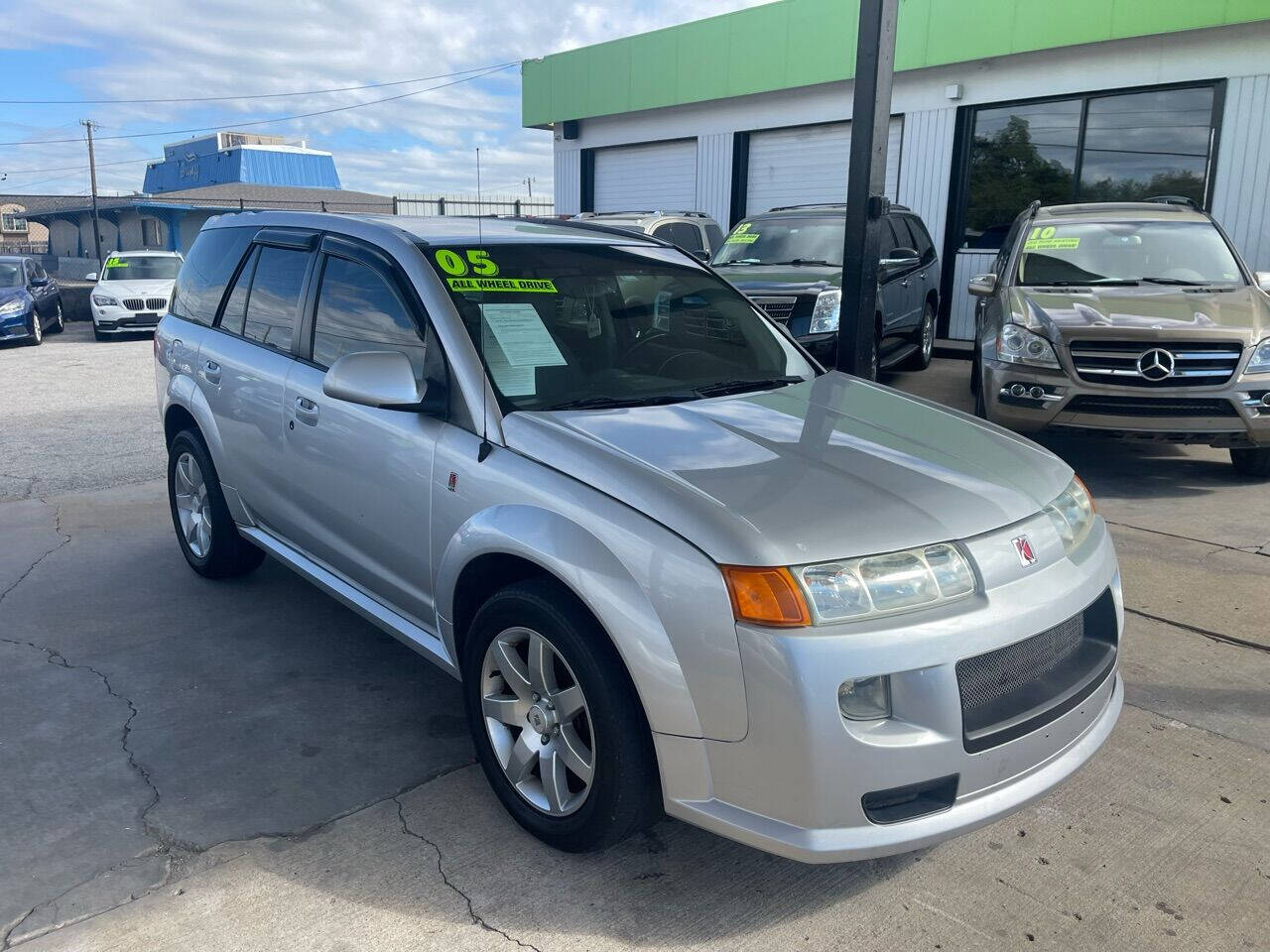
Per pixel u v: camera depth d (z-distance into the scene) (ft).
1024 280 25.66
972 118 44.70
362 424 11.48
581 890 8.89
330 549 12.69
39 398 36.27
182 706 12.19
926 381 36.63
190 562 16.63
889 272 31.58
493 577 10.03
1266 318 21.34
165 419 16.89
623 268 12.89
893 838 7.79
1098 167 41.32
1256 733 11.69
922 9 43.83
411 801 10.22
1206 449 25.67
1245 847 9.53
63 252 204.33
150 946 8.06
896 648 7.66
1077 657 9.18
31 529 19.35
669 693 7.97
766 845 7.81
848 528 8.11
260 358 13.89
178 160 209.67
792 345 13.65
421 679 13.03
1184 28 36.73
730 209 54.90
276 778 10.61
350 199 167.12
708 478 8.71
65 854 9.25
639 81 56.90
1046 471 10.11
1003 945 8.23
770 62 50.08
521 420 9.87
